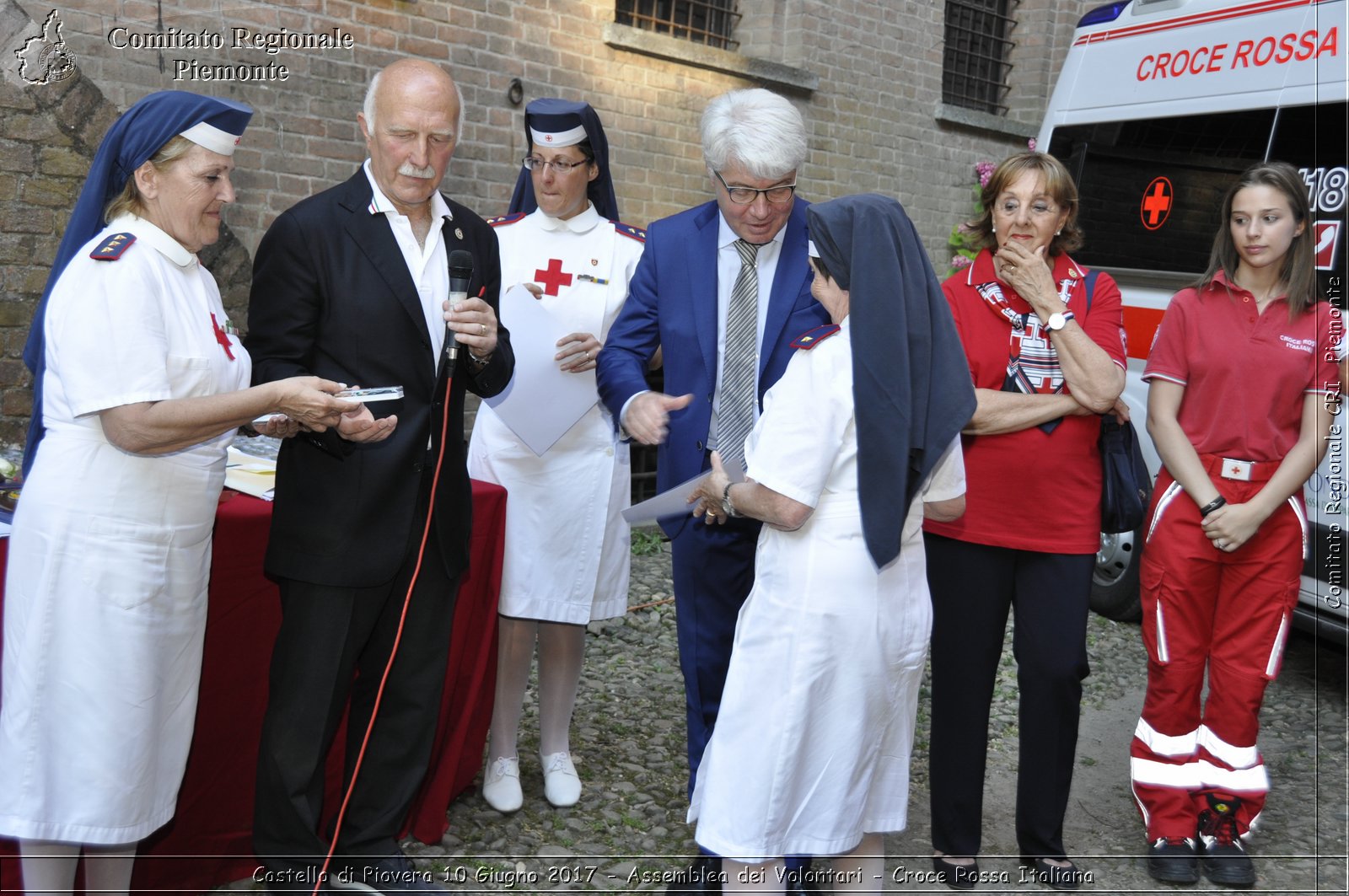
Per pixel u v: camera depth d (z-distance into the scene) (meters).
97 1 4.26
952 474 2.21
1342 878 2.96
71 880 2.11
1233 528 2.81
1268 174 2.79
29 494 1.96
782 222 2.46
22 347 4.22
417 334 2.33
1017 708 4.02
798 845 2.13
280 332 2.24
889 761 2.22
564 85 5.62
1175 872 2.88
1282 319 2.85
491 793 3.01
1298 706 4.26
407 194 2.27
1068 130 5.18
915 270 2.08
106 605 1.95
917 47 7.20
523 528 2.94
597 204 3.08
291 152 4.81
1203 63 4.53
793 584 2.09
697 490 2.27
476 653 2.81
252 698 2.51
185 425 1.91
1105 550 4.99
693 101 6.16
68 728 1.94
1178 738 2.96
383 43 5.00
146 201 2.01
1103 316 2.64
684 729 3.62
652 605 4.81
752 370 2.53
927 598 2.21
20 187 4.15
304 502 2.28
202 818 2.48
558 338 2.85
